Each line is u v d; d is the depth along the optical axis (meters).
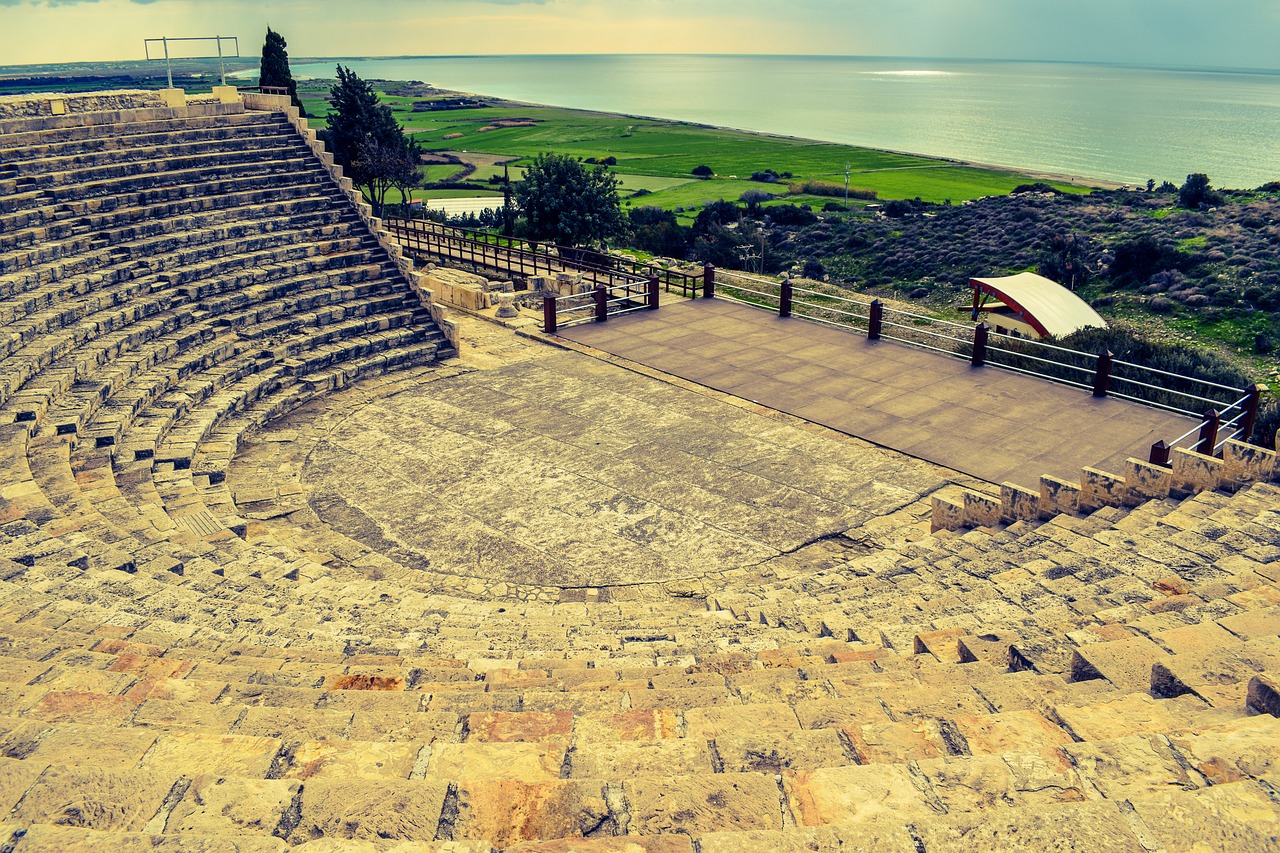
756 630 9.47
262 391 19.73
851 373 21.17
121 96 26.72
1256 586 7.88
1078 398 19.27
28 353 16.27
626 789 3.94
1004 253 57.09
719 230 66.12
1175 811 3.54
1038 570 10.30
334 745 4.57
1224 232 51.66
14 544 10.66
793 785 3.96
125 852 3.33
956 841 3.43
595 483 16.47
